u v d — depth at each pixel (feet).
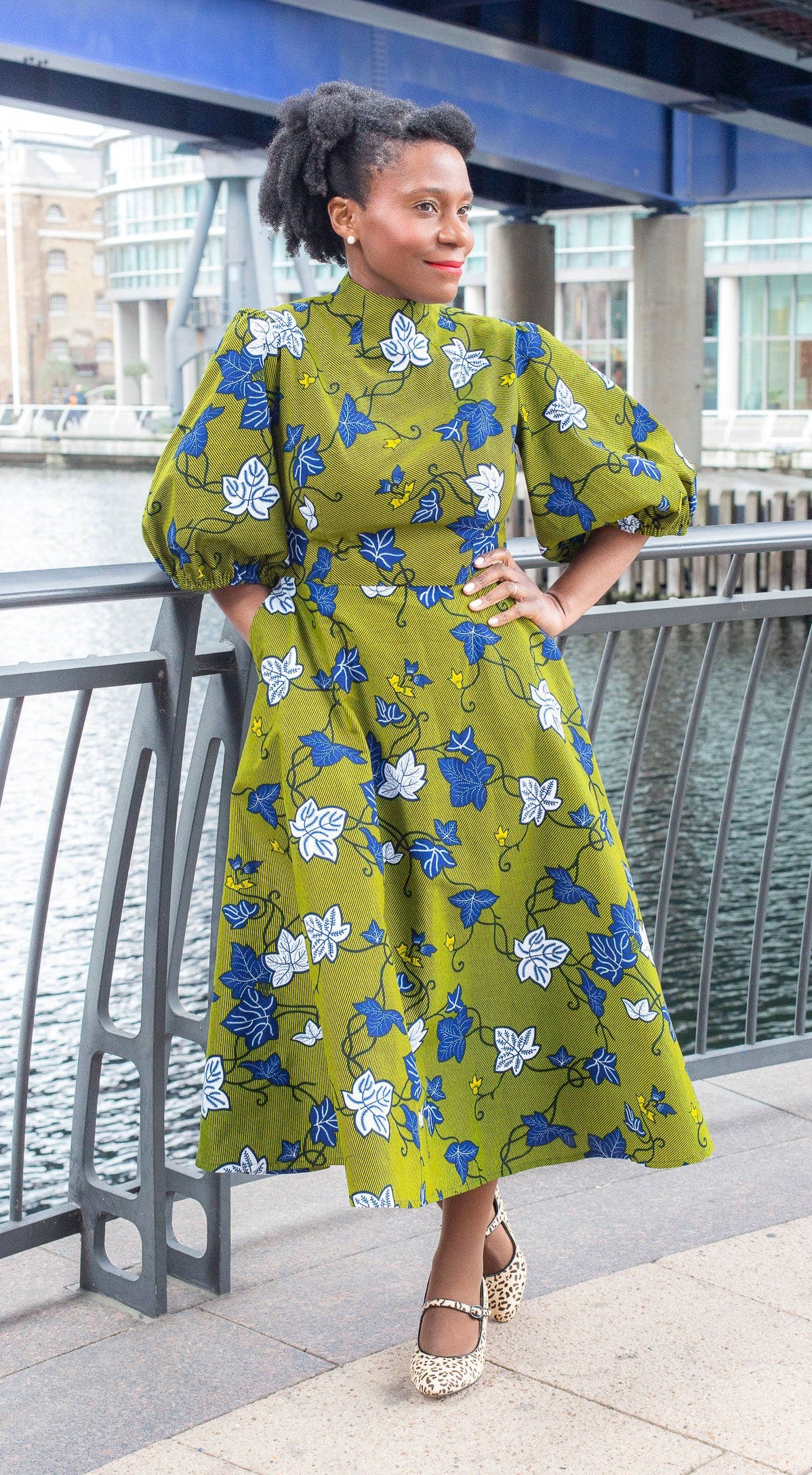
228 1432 6.16
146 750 7.06
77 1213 7.38
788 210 155.43
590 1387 6.43
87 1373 6.66
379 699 5.99
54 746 45.68
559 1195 8.41
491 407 6.13
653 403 75.00
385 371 6.01
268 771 6.06
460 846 6.07
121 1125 21.52
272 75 47.11
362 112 5.89
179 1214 8.34
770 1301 7.13
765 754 44.75
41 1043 24.22
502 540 6.33
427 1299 6.50
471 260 164.35
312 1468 5.90
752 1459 5.90
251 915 6.13
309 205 6.28
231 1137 6.21
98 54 43.14
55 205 324.80
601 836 6.25
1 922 30.86
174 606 6.81
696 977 28.14
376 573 6.01
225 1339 6.94
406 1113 5.69
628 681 55.11
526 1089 6.34
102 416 208.54
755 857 35.19
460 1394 6.38
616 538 6.69
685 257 73.61
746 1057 9.79
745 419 126.52
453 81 53.88
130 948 29.60
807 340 158.10
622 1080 6.27
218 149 60.39
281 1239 8.00
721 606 9.14
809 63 49.85
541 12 47.93
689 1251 7.64
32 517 128.47
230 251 125.18
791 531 9.07
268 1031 6.14
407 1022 5.98
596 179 62.59
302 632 6.07
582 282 166.20
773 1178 8.57
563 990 6.31
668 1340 6.80
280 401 5.99
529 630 6.34
